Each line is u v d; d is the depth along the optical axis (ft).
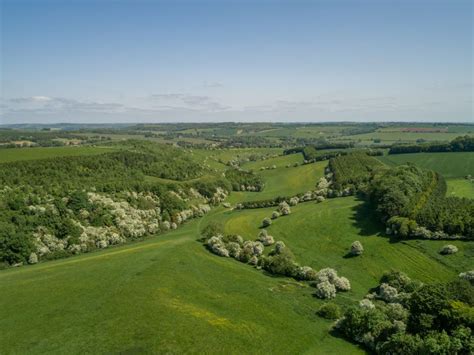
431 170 560.20
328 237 383.65
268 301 251.60
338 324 215.72
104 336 189.67
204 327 203.00
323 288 267.39
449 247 298.97
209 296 252.01
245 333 202.90
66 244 364.79
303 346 196.95
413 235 335.06
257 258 345.31
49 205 385.91
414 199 388.37
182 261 318.86
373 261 320.70
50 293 242.17
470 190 473.26
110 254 344.90
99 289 247.29
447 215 331.36
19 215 357.61
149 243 394.52
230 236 395.34
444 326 180.55
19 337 189.47
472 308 180.14
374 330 196.95
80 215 401.70
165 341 186.29
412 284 261.85
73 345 182.19
